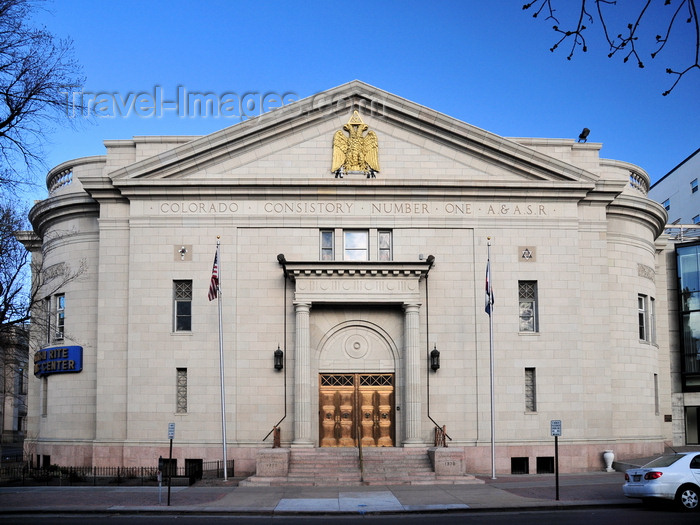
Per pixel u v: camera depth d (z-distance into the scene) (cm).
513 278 3544
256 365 3434
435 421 3422
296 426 3325
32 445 4056
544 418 3447
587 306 3600
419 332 3472
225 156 3575
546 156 3559
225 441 3238
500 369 3466
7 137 2572
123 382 3453
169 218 3528
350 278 3428
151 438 3388
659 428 3956
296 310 3416
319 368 3494
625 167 3981
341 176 3550
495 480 3147
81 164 3859
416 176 3578
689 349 4716
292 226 3534
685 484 2336
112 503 2572
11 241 3431
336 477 3044
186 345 3444
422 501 2577
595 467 3466
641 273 3891
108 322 3497
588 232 3669
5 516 2381
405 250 3541
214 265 3281
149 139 3659
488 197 3588
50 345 3828
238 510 2416
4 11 2461
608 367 3553
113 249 3553
